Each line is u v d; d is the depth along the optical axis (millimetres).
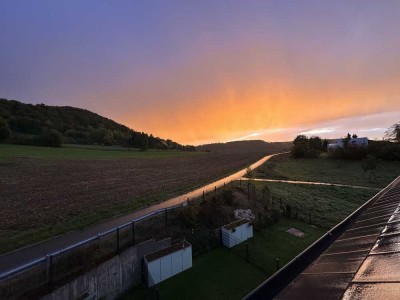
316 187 50062
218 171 64312
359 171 71750
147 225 22250
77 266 15445
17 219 23047
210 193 35656
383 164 80438
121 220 24078
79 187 37875
